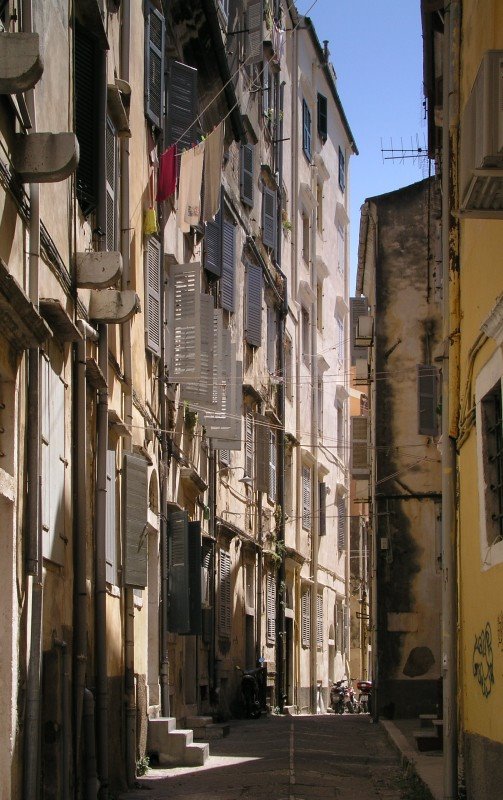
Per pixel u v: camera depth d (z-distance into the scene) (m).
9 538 8.78
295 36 37.09
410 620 24.84
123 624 14.51
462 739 12.45
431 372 24.56
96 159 12.52
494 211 8.68
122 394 14.95
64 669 10.46
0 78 7.99
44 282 10.20
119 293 12.92
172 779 14.62
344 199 46.34
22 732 9.05
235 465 27.14
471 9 11.82
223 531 25.03
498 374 10.21
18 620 8.92
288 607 33.78
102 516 12.72
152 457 17.42
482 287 11.12
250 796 12.88
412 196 26.25
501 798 9.98
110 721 13.27
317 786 13.82
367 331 28.34
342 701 38.44
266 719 26.41
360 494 40.25
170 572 18.45
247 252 28.92
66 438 11.19
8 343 8.64
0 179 8.48
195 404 20.69
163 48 18.41
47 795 9.89
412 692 24.53
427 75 17.56
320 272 41.00
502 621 9.99
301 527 35.84
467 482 12.09
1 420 8.80
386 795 13.34
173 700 19.25
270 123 32.72
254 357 29.73
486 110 7.71
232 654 26.11
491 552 10.57
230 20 27.45
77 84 12.06
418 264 26.05
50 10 10.41
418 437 25.44
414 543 25.11
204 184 20.89
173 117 19.66
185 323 18.86
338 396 43.81
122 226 14.92
